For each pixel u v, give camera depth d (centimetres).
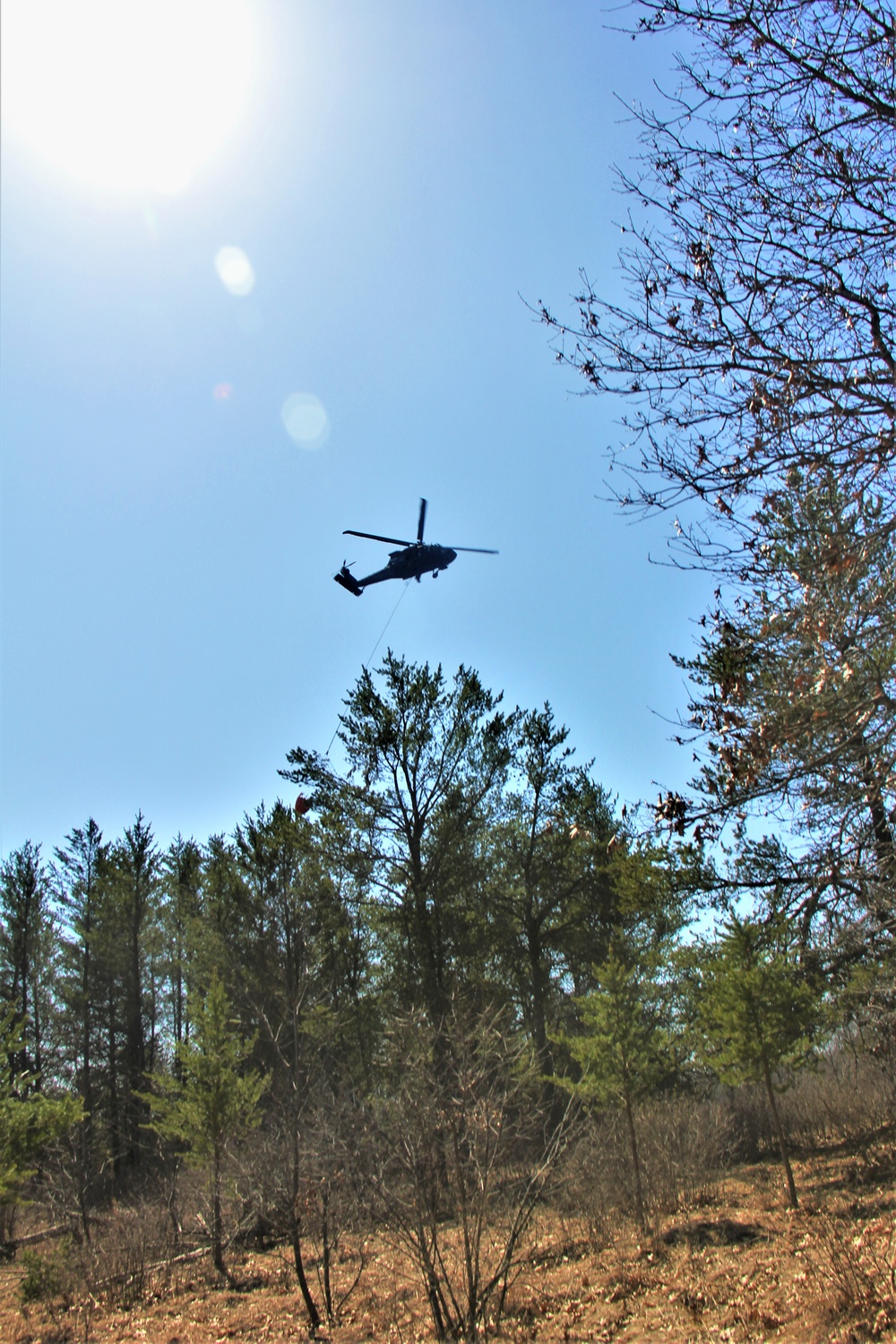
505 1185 952
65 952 2764
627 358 566
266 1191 1223
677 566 589
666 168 556
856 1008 1243
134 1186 2067
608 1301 875
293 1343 923
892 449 516
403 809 1952
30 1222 2053
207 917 2270
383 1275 1173
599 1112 1453
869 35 505
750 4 507
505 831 2103
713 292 546
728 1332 714
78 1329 1078
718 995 1284
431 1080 919
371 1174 903
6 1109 1370
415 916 1903
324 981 1709
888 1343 602
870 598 551
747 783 608
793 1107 1822
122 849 2825
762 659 604
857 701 569
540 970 2112
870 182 524
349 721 1931
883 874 742
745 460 551
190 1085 1417
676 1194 1259
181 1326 1047
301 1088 1166
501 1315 871
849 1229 902
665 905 1424
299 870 1912
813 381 533
